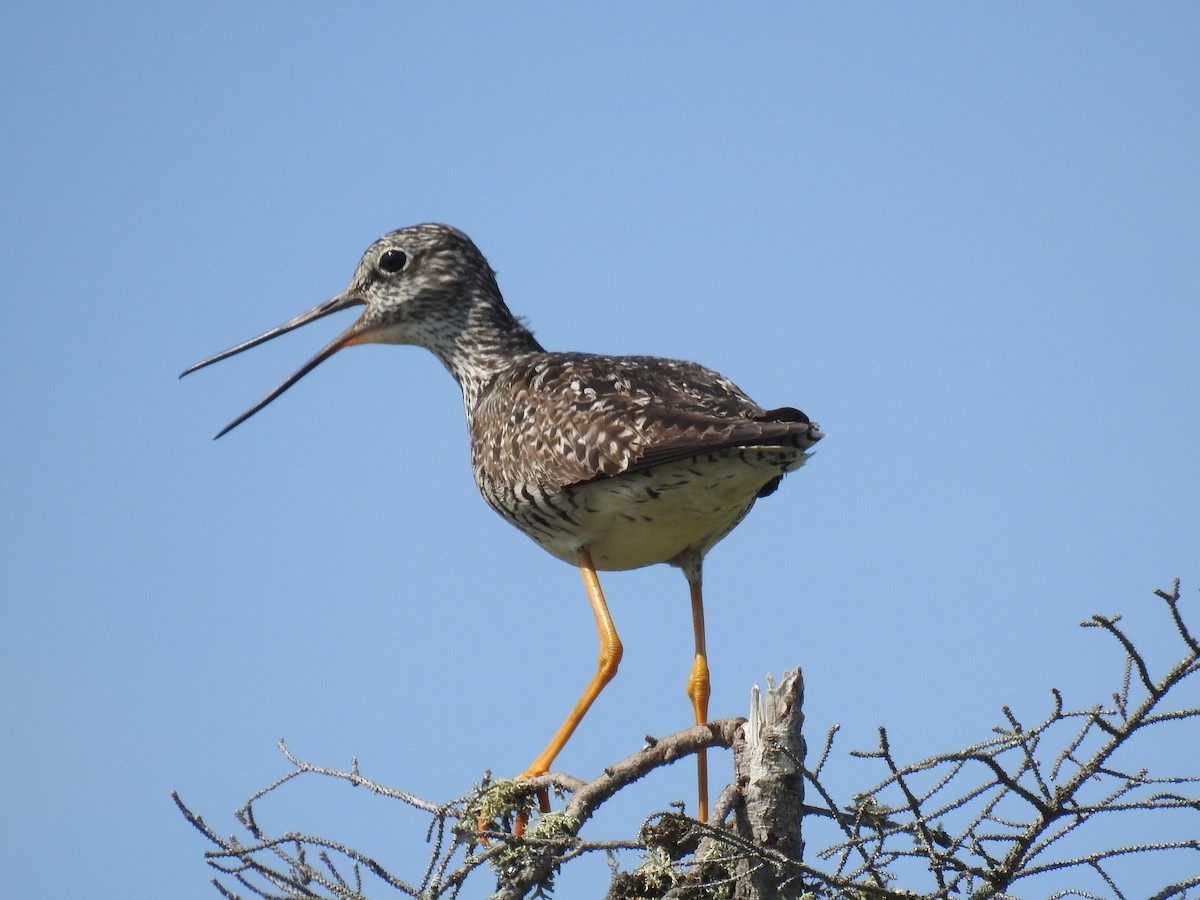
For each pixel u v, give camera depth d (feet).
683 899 33.63
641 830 34.37
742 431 39.04
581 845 31.22
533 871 33.22
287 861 33.01
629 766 34.86
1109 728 28.30
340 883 32.63
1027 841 29.45
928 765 29.01
